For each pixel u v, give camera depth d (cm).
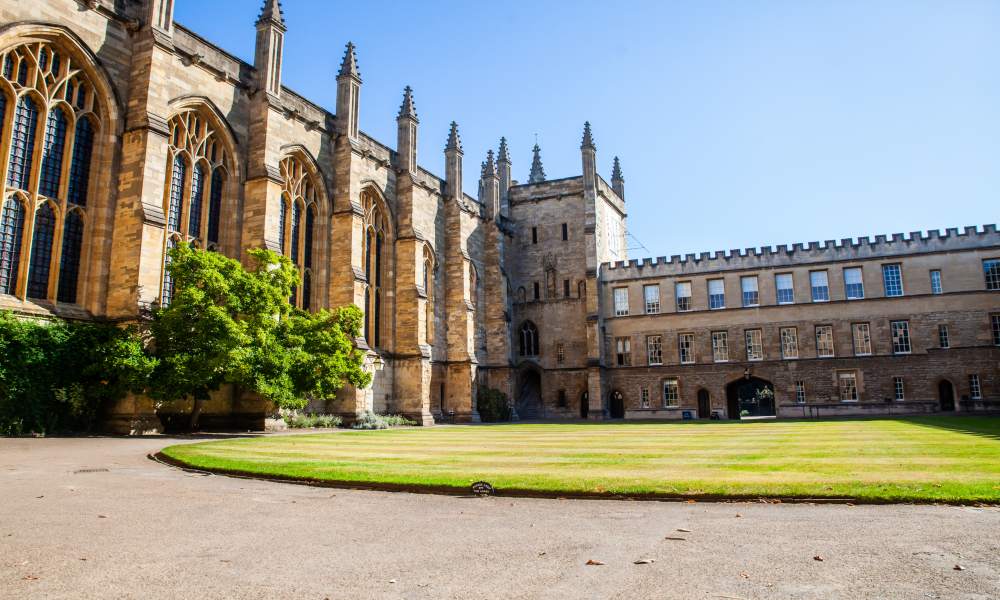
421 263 5303
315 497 1166
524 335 6912
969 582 629
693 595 600
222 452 1902
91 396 2764
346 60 4662
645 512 1000
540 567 699
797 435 2634
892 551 746
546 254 6988
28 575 667
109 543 809
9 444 2175
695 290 6241
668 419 5925
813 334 5794
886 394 5512
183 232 3484
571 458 1731
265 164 3803
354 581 651
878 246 5725
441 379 5691
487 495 1166
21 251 2798
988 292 5388
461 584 640
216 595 607
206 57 3653
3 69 2769
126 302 2983
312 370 3281
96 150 3103
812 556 728
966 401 5294
